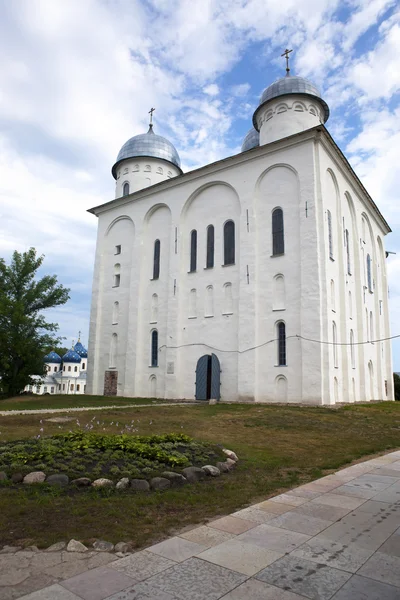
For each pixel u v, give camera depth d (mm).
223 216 28109
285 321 23875
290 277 24172
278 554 4930
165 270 30938
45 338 33688
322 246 23422
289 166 25219
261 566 4617
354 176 29219
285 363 23578
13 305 32844
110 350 33344
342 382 24953
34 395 31938
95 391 33562
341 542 5293
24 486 7445
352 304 28734
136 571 4520
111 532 5652
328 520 6113
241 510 6586
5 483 7473
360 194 31766
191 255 29469
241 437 13523
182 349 28375
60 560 4805
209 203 29062
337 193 27109
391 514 6383
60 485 7496
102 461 8609
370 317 32938
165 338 29719
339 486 8062
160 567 4605
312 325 22688
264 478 8688
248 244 25906
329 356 22406
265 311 24672
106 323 34281
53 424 14594
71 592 4082
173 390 27922
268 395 23719
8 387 32594
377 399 32312
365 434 14852
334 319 24594
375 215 36000
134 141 39031
